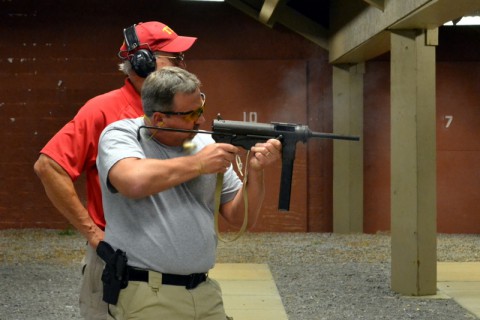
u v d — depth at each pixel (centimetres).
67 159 310
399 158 653
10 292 675
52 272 772
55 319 579
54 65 1095
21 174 1098
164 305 258
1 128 1096
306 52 1089
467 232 1077
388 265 812
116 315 262
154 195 261
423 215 646
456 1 522
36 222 1102
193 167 248
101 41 1095
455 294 661
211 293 269
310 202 1091
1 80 1095
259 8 1045
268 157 261
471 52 1073
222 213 290
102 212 319
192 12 1090
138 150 261
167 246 258
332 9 1006
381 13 678
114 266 259
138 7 1091
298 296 658
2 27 1093
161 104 258
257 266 810
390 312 595
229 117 1087
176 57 323
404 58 640
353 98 1052
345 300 640
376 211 1081
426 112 636
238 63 1087
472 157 1075
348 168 1059
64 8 1093
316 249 925
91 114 318
